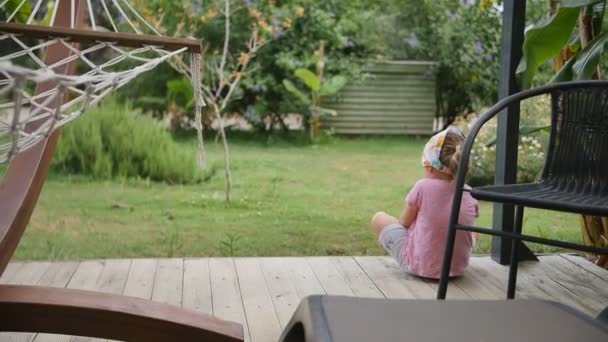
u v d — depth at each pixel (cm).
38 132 123
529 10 597
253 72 703
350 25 740
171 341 168
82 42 156
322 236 369
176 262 274
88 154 518
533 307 120
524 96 187
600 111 186
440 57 739
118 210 417
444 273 173
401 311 114
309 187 501
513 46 265
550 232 379
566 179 190
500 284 256
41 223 379
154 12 660
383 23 754
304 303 116
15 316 160
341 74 729
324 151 661
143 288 241
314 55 709
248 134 736
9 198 170
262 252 335
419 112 757
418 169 578
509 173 273
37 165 178
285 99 711
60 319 162
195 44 166
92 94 130
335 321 107
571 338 107
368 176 545
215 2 652
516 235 163
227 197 447
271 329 206
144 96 716
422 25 750
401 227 276
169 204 438
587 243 297
